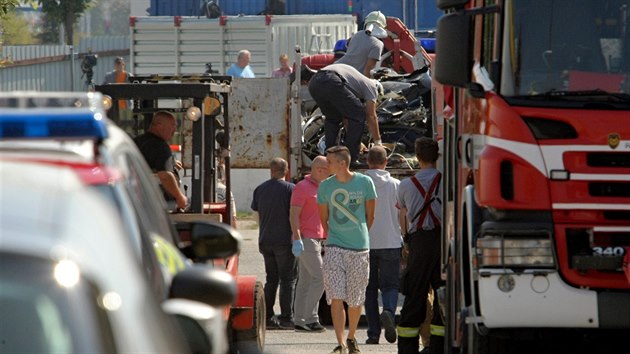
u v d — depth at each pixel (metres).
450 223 35.75
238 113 64.94
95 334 12.28
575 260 28.06
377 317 47.22
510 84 29.23
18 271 12.28
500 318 28.22
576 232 28.42
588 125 28.42
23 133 15.74
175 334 14.34
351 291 43.66
